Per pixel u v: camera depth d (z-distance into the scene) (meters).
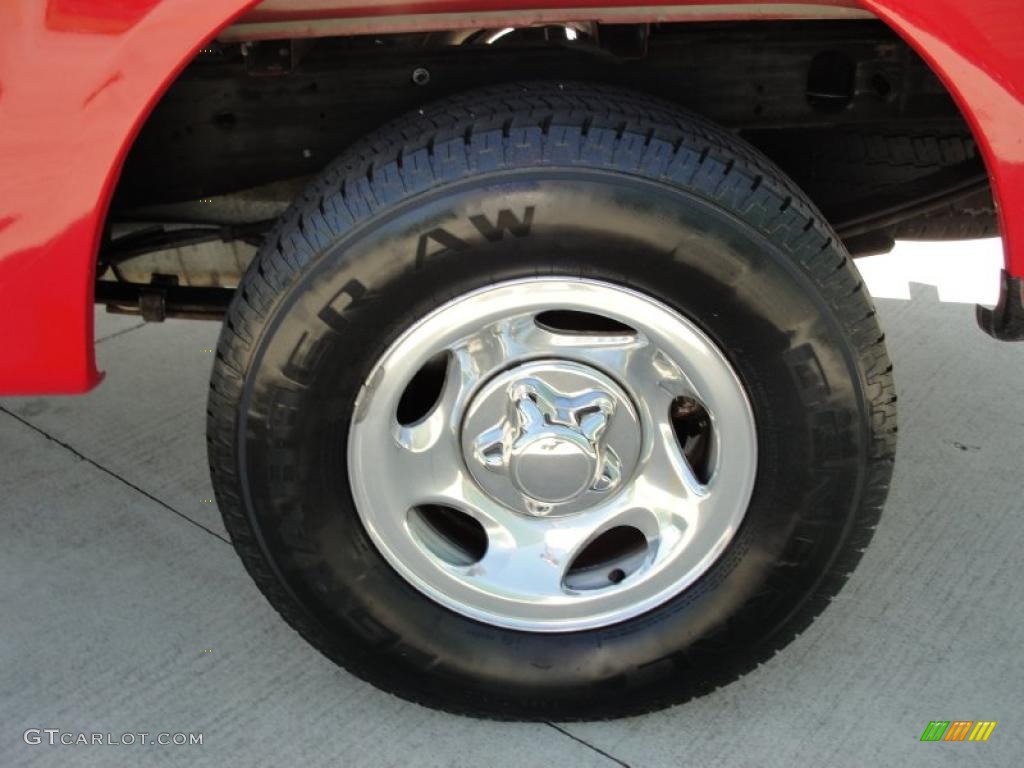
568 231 1.77
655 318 1.85
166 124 2.13
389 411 1.93
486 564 2.09
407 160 1.77
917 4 1.63
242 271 2.54
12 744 2.19
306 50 1.98
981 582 2.60
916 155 2.42
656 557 2.06
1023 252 1.80
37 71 1.63
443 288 1.82
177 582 2.62
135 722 2.25
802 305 1.82
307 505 1.98
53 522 2.82
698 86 2.06
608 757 2.17
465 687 2.15
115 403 3.29
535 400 1.95
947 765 2.13
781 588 2.05
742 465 1.97
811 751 2.17
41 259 1.74
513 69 2.04
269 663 2.39
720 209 1.76
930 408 3.24
